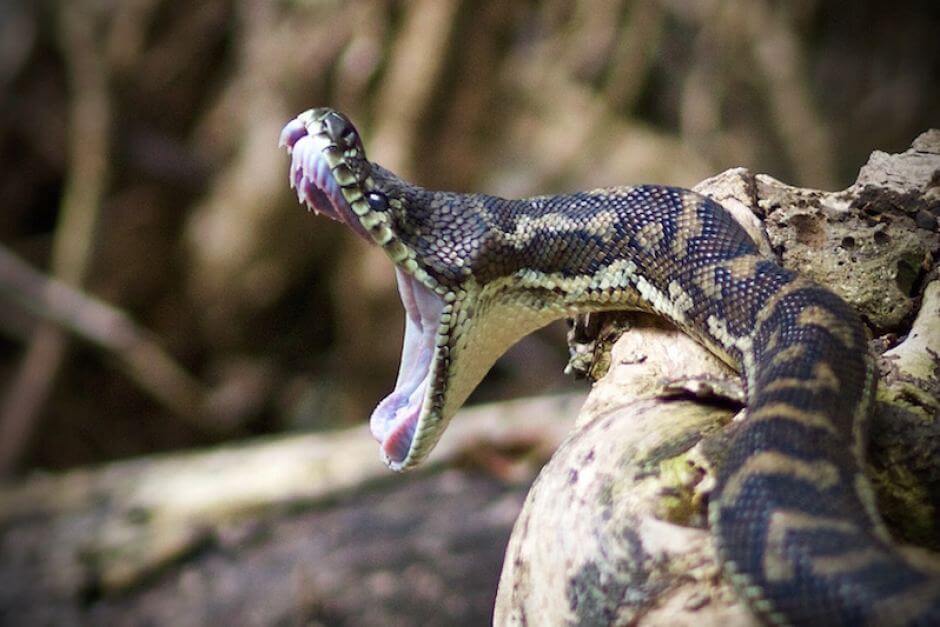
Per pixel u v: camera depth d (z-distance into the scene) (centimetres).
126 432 1745
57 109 1728
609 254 603
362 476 1130
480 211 629
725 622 406
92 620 1036
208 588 1039
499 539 1032
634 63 1588
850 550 384
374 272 1543
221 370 1719
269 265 1617
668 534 436
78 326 1577
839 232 588
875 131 1666
